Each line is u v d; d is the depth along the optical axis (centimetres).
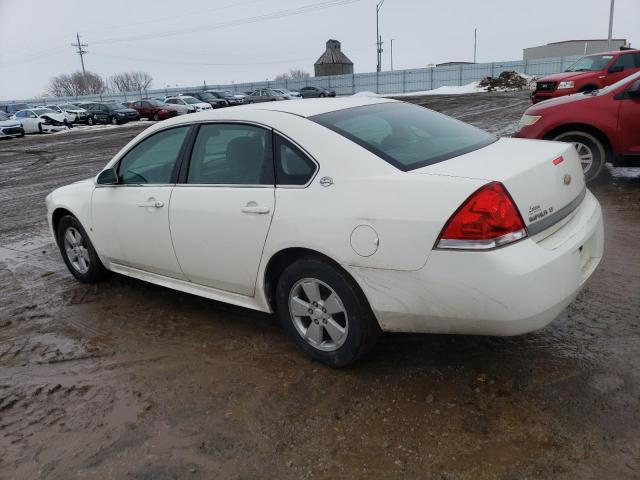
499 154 301
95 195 436
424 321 273
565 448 241
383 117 341
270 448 257
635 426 251
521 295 247
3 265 570
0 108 4022
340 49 7450
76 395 315
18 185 1123
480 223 248
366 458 245
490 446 246
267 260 319
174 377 325
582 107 677
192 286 387
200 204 348
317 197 293
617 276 416
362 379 305
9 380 337
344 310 297
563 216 288
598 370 296
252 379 316
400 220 264
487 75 5353
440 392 288
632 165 668
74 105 3675
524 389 284
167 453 259
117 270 450
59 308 443
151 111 3500
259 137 328
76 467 255
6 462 262
